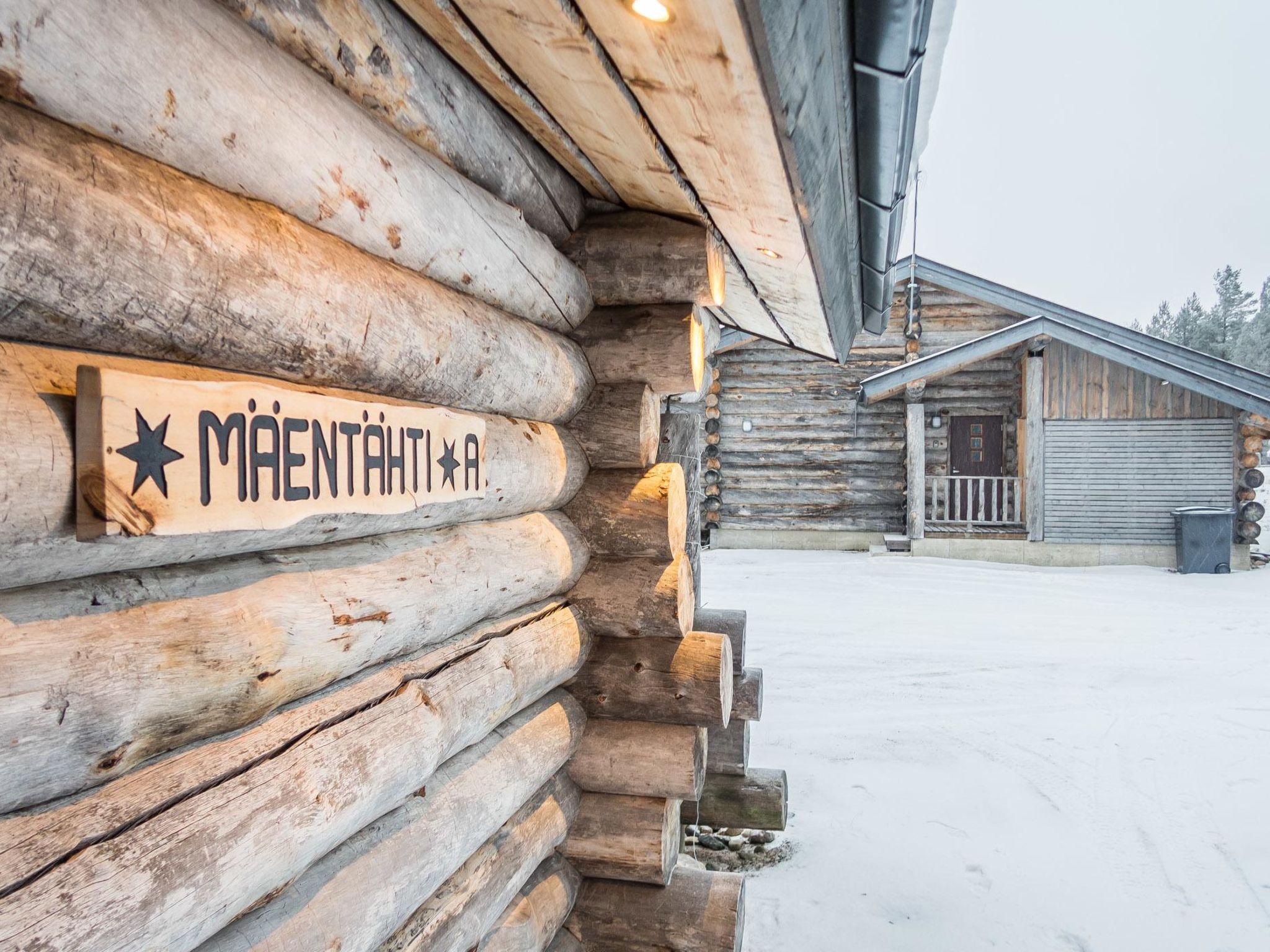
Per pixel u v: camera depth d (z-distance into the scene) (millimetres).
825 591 9922
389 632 1481
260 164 1172
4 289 801
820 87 1462
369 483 1404
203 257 1025
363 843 1498
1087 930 3098
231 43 1106
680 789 2537
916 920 3162
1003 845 3762
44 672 833
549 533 2412
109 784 958
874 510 13320
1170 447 11938
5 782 795
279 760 1191
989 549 12289
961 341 13219
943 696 5945
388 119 1585
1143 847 3736
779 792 3785
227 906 1048
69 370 896
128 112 949
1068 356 12164
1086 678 6379
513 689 2021
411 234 1598
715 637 2680
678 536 2701
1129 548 11984
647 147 1886
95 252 877
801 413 13469
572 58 1483
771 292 3508
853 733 5195
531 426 2344
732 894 2615
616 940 2537
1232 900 3295
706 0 1069
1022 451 12562
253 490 1112
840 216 2305
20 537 817
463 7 1430
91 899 850
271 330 1178
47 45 828
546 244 2365
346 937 1332
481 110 1916
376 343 1448
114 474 881
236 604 1114
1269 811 4078
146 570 1041
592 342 2633
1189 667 6680
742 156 1737
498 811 1952
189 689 1006
